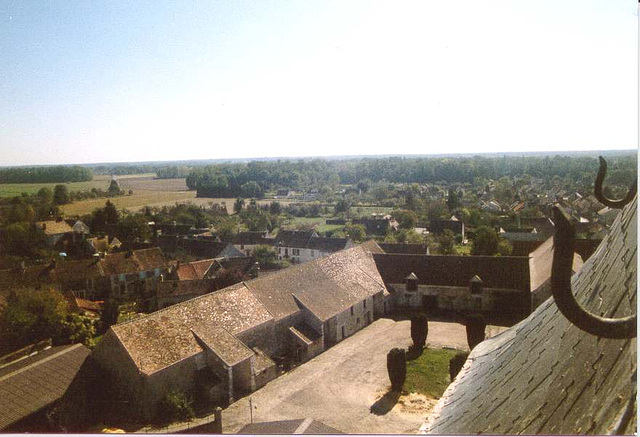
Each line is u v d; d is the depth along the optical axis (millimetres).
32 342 46344
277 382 41594
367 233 126500
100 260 76250
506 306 58250
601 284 7227
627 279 6152
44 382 34312
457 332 52500
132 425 34562
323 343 48844
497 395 8656
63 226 104875
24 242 87500
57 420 32469
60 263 72750
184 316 40750
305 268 55188
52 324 47031
